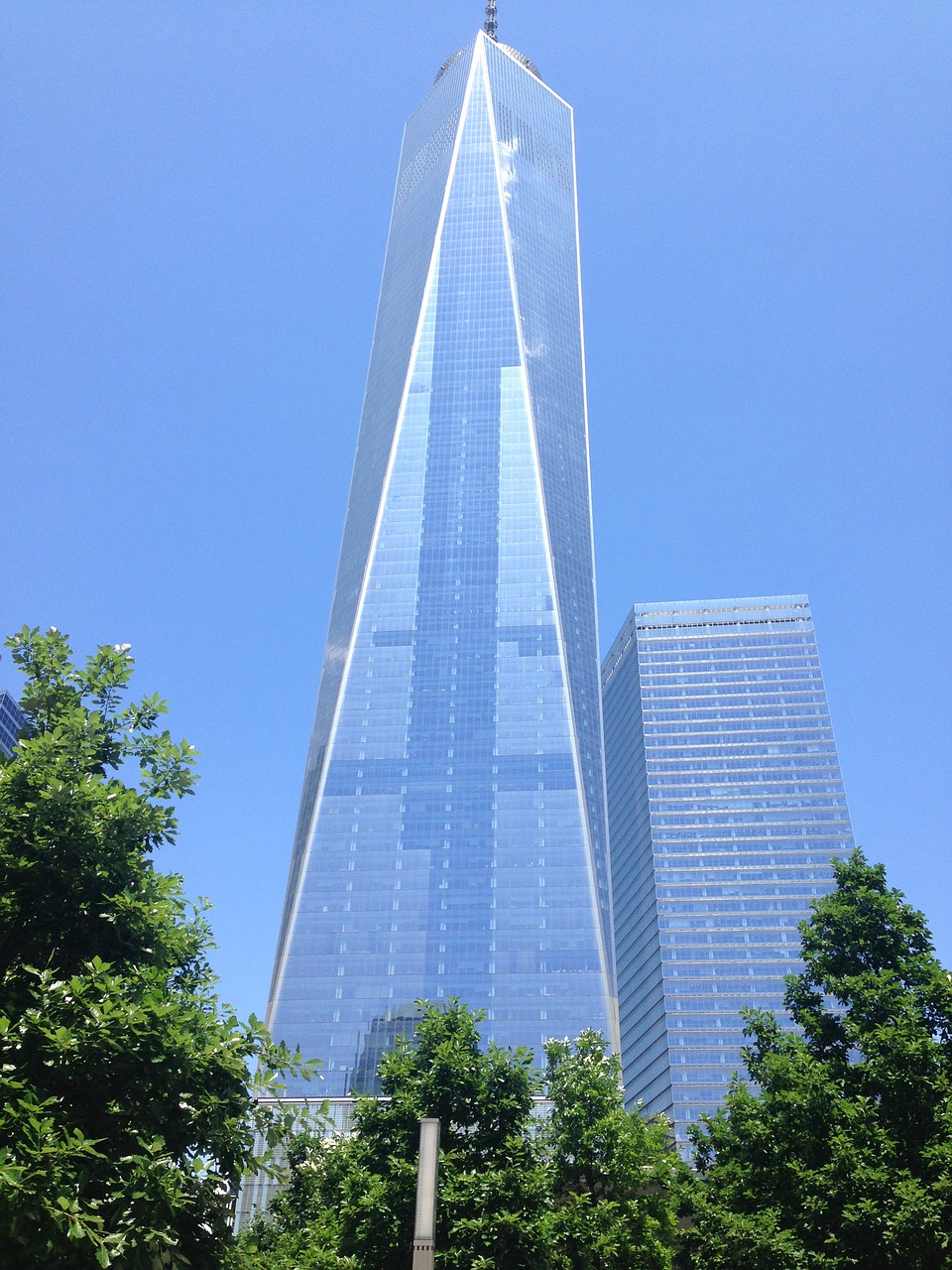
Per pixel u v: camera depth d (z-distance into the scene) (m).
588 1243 47.50
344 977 181.50
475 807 195.50
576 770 197.38
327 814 197.75
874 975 47.91
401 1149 43.69
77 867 29.84
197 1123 27.77
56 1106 25.88
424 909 186.62
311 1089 170.25
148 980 29.80
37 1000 26.75
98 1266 24.48
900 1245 40.22
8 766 30.52
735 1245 45.03
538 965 180.25
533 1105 46.44
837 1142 43.12
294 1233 58.00
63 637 34.75
